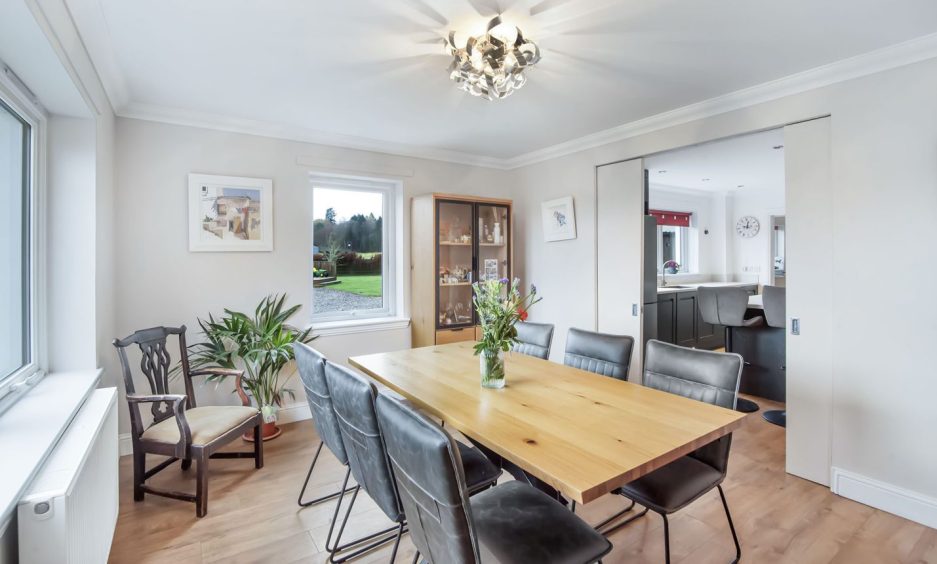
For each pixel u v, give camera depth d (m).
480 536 1.29
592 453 1.27
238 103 2.86
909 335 2.14
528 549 1.24
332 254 3.87
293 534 2.05
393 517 1.47
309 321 3.57
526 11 1.83
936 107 2.05
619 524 2.13
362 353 3.83
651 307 4.19
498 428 1.46
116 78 2.40
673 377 1.99
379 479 1.46
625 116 3.19
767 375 4.00
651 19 1.90
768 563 1.84
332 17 1.87
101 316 2.40
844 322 2.35
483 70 2.03
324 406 1.79
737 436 3.19
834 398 2.40
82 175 2.22
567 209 3.97
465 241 4.06
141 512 2.22
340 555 1.91
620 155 3.54
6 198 1.84
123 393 2.83
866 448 2.29
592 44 2.12
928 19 1.89
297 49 2.15
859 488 2.30
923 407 2.11
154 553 1.91
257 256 3.32
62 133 2.19
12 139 1.90
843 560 1.86
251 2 1.75
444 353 2.68
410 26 1.94
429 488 1.04
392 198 4.17
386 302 4.17
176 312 3.03
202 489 2.19
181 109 2.94
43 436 1.43
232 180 3.19
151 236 2.93
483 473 1.79
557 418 1.55
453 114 3.12
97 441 1.55
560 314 4.11
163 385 2.58
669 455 1.28
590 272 3.82
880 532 2.05
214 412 2.53
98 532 1.54
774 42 2.10
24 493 1.14
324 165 3.61
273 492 2.42
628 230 3.51
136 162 2.87
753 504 2.29
